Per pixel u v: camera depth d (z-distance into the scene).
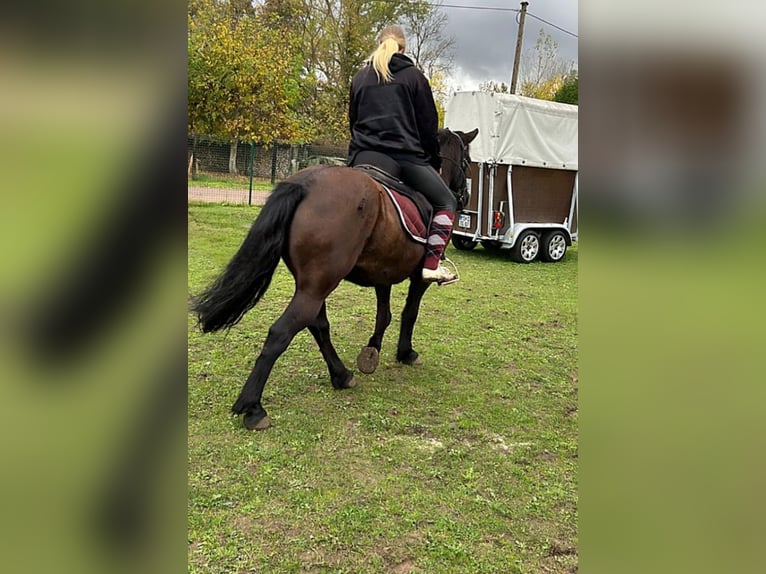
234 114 11.78
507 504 2.47
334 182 2.99
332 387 3.69
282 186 2.94
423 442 3.02
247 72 11.30
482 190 9.54
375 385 3.81
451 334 5.20
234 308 2.87
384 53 3.40
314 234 2.89
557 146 9.88
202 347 4.33
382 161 3.41
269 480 2.55
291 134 13.16
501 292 7.21
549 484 2.65
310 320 3.02
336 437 3.01
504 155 9.33
